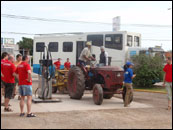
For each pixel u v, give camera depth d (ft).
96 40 67.41
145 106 34.91
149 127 24.17
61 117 26.66
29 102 26.35
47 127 22.82
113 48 65.26
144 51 61.72
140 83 57.82
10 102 34.47
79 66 40.63
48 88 35.81
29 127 22.59
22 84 26.27
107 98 41.22
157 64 56.85
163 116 29.04
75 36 70.13
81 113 28.89
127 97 33.91
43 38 75.56
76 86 38.50
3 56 28.81
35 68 76.28
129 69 33.99
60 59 67.72
